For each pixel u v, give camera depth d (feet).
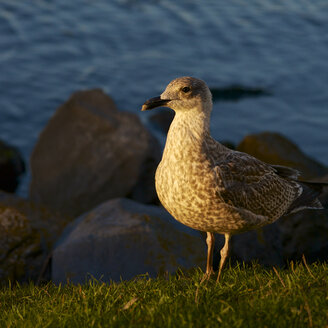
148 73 90.99
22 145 71.72
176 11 113.80
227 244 22.41
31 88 84.43
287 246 36.22
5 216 33.35
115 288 21.34
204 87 21.02
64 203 54.03
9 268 31.94
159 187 21.47
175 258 28.17
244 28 108.78
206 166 20.67
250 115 81.41
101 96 56.59
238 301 18.65
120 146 53.16
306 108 83.51
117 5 114.93
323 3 122.21
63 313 19.27
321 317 17.01
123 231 29.17
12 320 19.48
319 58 99.14
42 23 104.42
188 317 17.34
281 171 24.16
